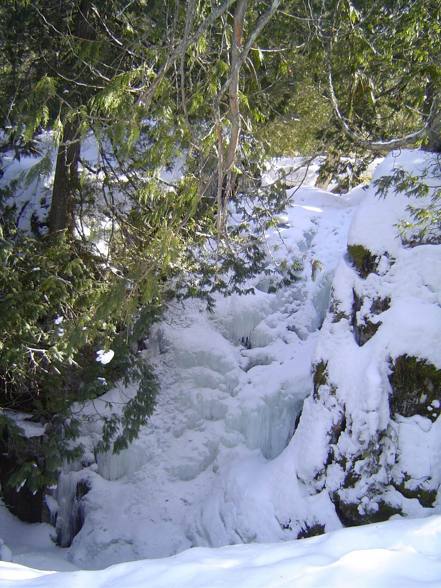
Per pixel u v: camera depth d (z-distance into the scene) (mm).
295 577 3928
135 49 7285
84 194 10211
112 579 4219
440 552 4293
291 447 9055
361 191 15211
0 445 10125
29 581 4262
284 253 12523
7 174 12922
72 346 7340
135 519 10234
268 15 4801
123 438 9695
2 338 7930
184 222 6094
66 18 8477
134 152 8508
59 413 9211
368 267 9039
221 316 12086
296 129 8516
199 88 5398
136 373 10062
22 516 10492
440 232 8594
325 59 6840
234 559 4387
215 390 11289
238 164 7098
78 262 8492
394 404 7879
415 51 6770
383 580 3836
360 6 7371
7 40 8656
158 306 9633
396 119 8578
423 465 7480
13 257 8312
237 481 9523
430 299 8180
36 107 6598
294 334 11750
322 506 8078
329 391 8578
